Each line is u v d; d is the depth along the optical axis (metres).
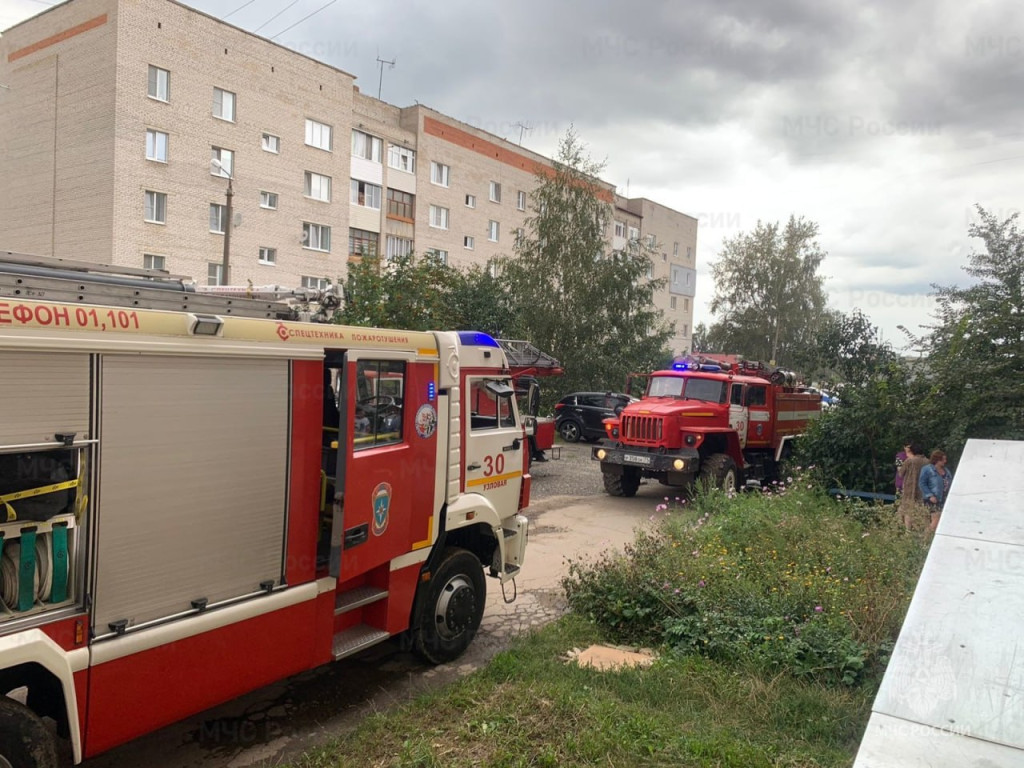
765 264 42.09
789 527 7.85
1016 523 2.97
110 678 3.21
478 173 36.97
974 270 10.70
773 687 4.70
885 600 5.48
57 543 3.03
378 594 4.84
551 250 25.55
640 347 26.05
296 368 4.08
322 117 28.22
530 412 7.03
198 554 3.58
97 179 22.31
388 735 4.17
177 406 3.46
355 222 30.69
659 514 11.29
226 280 19.33
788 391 15.09
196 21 23.75
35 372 2.91
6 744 2.98
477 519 5.70
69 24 22.84
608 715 4.24
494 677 5.03
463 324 20.66
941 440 10.36
